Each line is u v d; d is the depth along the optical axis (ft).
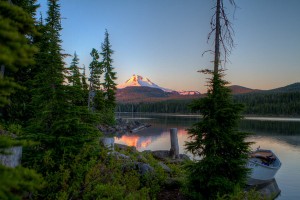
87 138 29.14
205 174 31.37
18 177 8.98
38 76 29.01
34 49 9.20
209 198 30.66
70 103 30.01
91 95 108.78
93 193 22.75
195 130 32.86
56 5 67.10
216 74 32.45
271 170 58.44
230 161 30.96
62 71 29.78
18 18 9.88
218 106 31.83
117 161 33.58
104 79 129.90
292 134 169.17
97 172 24.43
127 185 28.96
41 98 28.53
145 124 248.11
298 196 50.57
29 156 24.93
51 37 30.83
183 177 39.63
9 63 8.01
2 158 19.58
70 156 25.14
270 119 390.01
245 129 203.82
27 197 20.43
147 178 35.58
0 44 8.14
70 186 23.40
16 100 45.70
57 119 28.07
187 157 68.44
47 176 21.97
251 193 25.75
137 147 110.01
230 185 29.45
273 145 119.24
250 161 56.08
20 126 42.04
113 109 126.11
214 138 31.71
